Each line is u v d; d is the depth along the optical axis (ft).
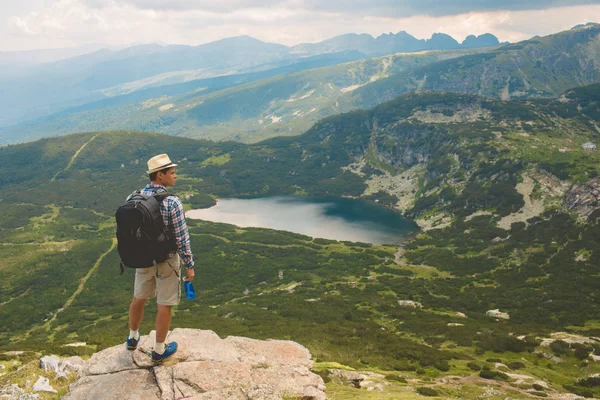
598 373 178.19
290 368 36.81
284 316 354.74
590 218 625.82
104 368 32.42
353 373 101.86
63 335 456.86
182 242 29.32
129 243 28.19
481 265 573.74
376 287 472.03
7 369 99.30
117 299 570.87
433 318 322.96
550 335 241.35
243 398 30.14
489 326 288.51
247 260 645.10
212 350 35.96
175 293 30.71
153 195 29.01
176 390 29.45
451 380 143.23
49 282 632.38
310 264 620.90
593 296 404.98
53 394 36.27
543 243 605.73
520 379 154.61
